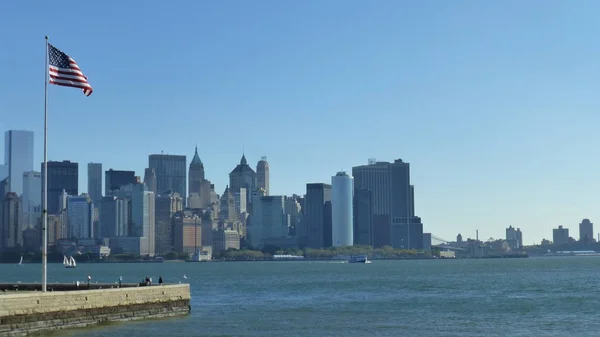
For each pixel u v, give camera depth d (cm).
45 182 7881
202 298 15350
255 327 9294
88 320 8088
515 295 15775
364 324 9738
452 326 9512
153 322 8881
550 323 9844
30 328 7300
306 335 8600
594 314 11044
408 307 12606
